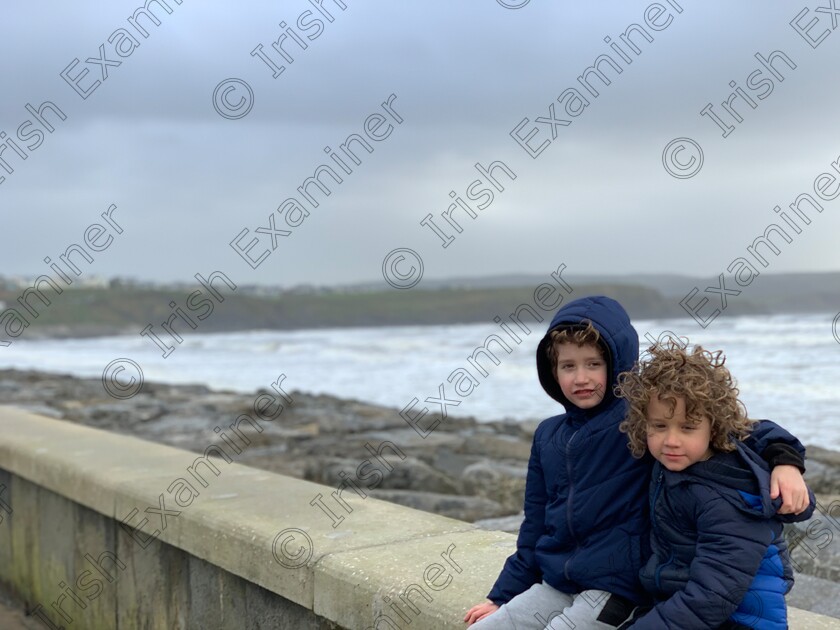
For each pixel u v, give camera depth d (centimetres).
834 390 1752
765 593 197
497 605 250
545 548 239
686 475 204
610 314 233
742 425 205
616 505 224
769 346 2975
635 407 208
